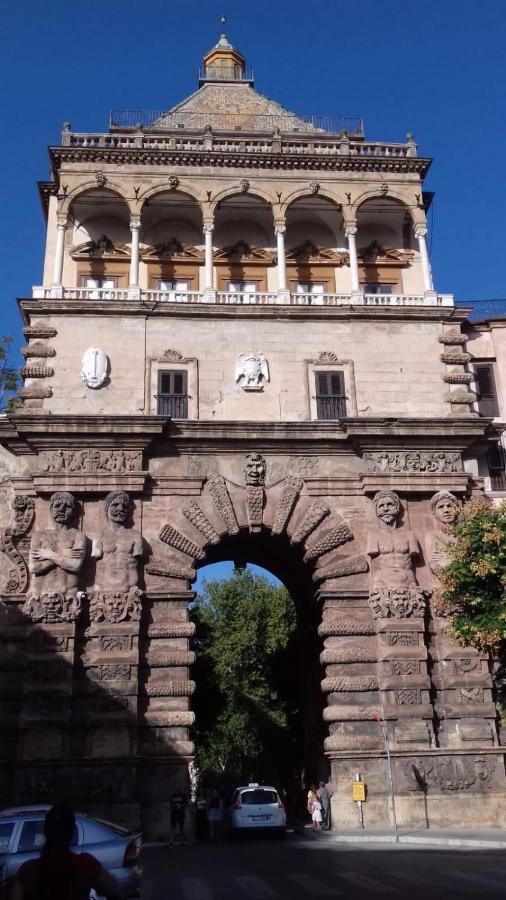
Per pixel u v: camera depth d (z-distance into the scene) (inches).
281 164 1509.6
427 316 1429.6
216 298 1432.1
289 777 2573.8
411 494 1338.6
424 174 1555.1
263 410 1364.4
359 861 789.2
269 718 2839.6
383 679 1231.5
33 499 1289.4
